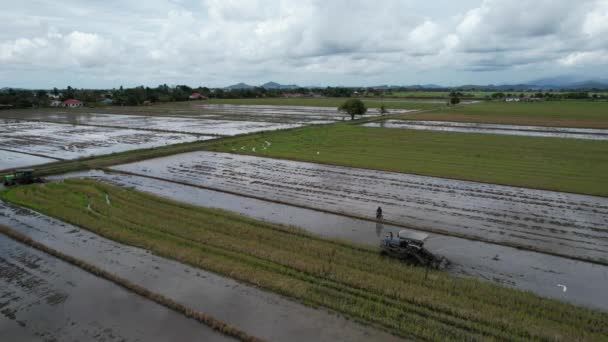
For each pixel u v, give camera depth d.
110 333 14.49
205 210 27.47
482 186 34.19
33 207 28.25
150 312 15.75
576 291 17.34
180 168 42.09
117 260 20.14
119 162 44.28
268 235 22.83
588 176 36.69
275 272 18.67
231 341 14.01
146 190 33.88
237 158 47.38
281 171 40.34
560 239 23.02
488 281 18.09
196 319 15.23
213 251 20.91
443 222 25.77
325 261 19.61
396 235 22.50
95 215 26.45
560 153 47.91
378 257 20.16
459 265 19.81
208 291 17.16
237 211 28.22
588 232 24.03
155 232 23.44
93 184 34.38
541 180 35.47
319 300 16.16
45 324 15.05
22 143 59.06
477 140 58.62
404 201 30.17
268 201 30.61
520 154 47.66
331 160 44.94
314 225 25.33
